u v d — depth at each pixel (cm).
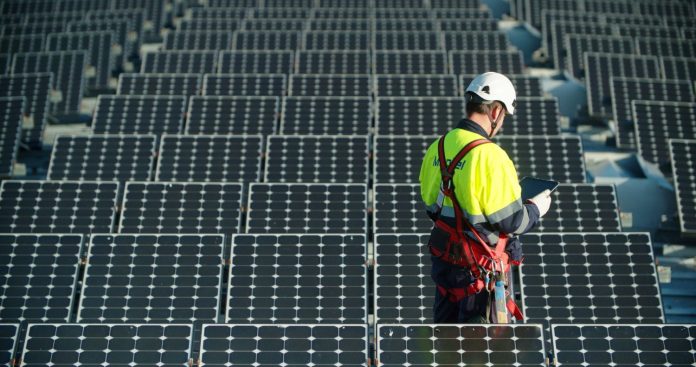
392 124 2561
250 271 1614
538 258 1631
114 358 1210
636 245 1641
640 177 2516
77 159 2252
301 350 1191
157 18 4238
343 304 1570
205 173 2206
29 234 1677
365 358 1177
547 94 3209
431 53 3300
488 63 3275
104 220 1909
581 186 1952
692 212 2108
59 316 1578
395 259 1628
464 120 656
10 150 2458
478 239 644
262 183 1948
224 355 1187
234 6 4478
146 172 2238
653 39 3612
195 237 1667
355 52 3312
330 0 4500
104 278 1612
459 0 4503
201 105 2625
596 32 3816
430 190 666
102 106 2623
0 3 4388
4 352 1196
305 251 1642
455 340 907
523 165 2216
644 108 2609
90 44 3512
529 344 892
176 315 1573
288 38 3653
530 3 4341
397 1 4497
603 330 1145
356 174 2178
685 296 1972
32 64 3200
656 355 1116
